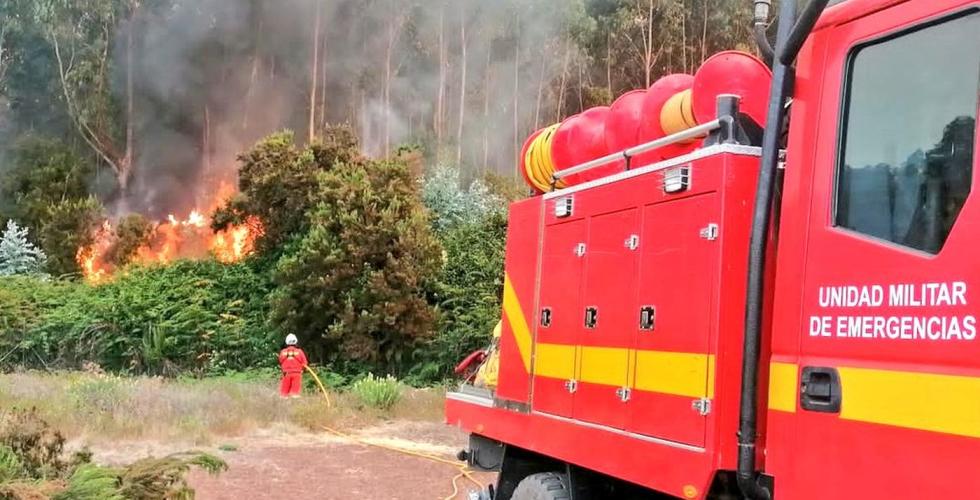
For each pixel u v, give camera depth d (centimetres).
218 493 928
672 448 346
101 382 1522
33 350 2294
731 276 329
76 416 1280
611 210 413
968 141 246
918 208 260
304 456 1188
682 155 379
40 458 509
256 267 2561
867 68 288
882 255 267
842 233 285
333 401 1675
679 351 349
